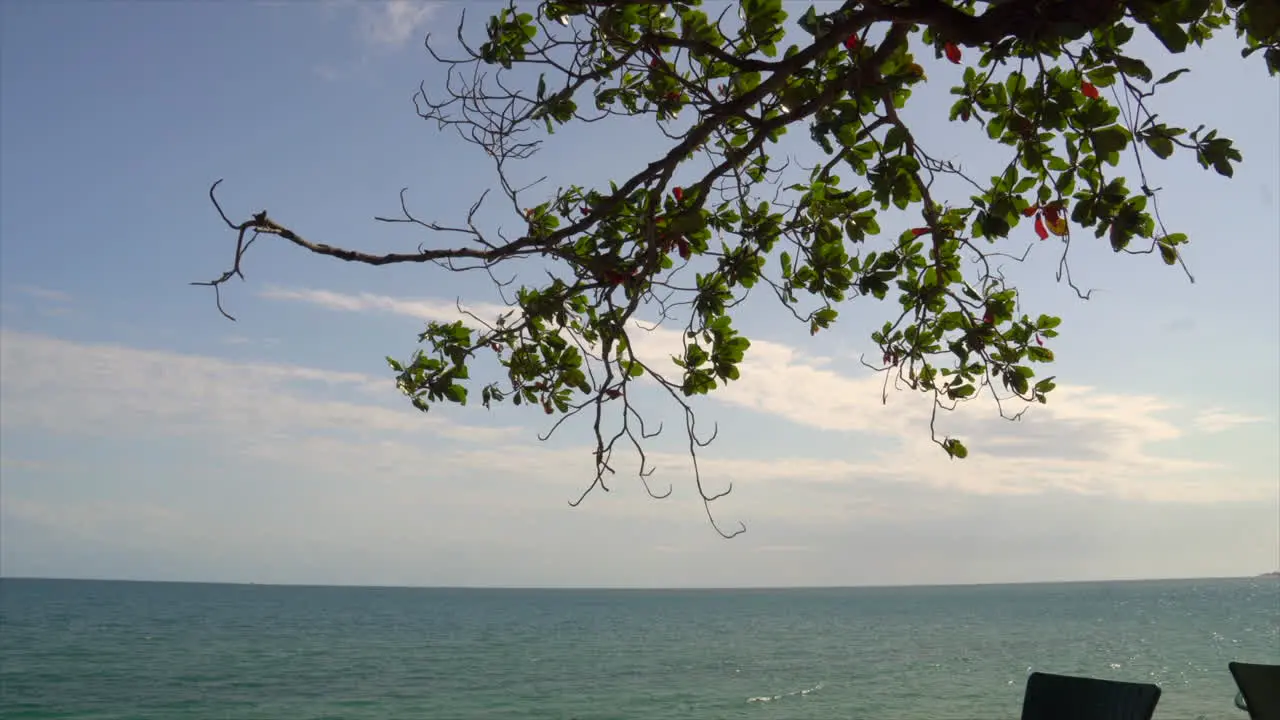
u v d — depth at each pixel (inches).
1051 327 191.6
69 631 2812.5
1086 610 4566.9
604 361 168.4
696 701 1298.0
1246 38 150.3
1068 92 151.6
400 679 1588.3
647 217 163.6
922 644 2438.5
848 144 167.6
